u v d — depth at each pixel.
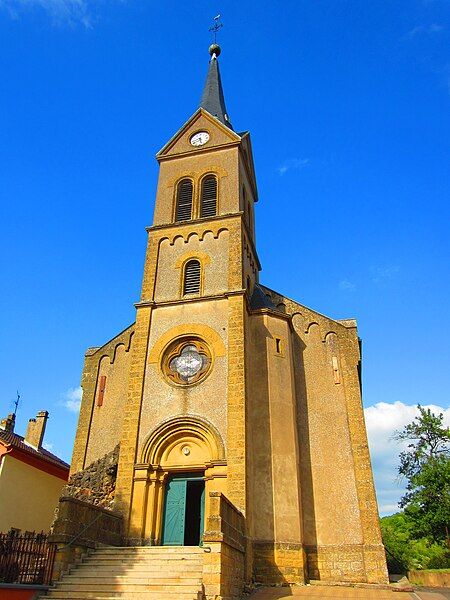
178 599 14.07
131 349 25.88
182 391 22.83
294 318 27.83
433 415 39.22
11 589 14.22
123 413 26.02
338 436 24.23
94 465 24.02
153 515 20.80
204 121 32.22
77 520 17.11
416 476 36.84
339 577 21.22
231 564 16.38
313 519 22.61
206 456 21.59
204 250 26.86
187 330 24.23
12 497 25.45
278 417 23.05
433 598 17.27
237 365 22.61
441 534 35.22
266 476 21.62
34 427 34.69
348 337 26.56
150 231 28.30
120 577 15.51
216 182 29.50
